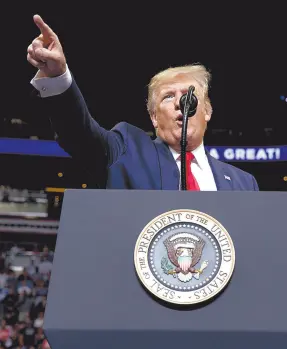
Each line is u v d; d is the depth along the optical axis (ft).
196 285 3.17
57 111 4.82
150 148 5.63
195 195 3.51
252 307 3.12
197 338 3.06
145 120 46.32
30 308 39.09
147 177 5.39
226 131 48.16
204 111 5.96
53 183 53.26
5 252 51.34
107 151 5.36
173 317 3.10
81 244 3.38
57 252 3.36
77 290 3.22
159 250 3.29
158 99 5.92
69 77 4.70
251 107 45.29
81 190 3.56
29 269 48.03
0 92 44.27
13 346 36.29
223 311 3.11
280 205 3.44
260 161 48.60
